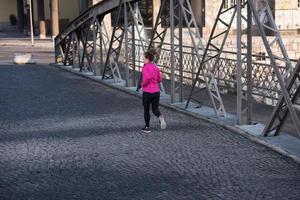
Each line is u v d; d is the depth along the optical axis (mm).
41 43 47438
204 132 13055
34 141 12359
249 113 13477
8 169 10031
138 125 14086
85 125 14195
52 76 26250
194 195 8406
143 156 10852
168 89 20750
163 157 10742
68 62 30922
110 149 11477
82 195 8469
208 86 14906
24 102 18266
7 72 28078
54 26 48719
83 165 10234
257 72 18797
